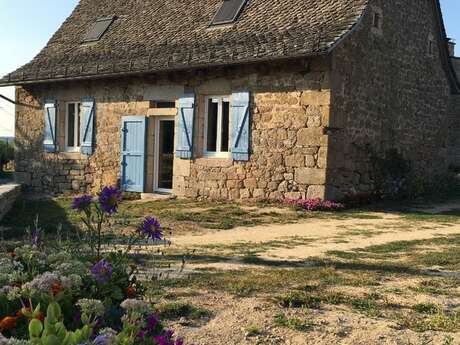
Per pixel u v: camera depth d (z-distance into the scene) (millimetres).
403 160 13797
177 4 15562
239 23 13016
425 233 8508
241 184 12125
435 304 4445
